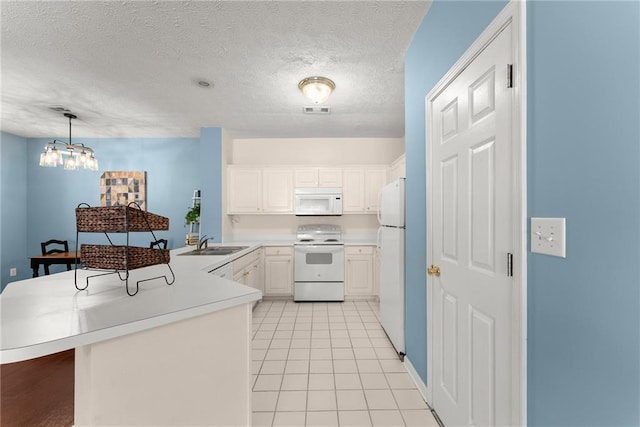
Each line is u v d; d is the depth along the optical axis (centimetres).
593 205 66
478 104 117
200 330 102
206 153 383
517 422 93
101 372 82
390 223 248
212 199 385
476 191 119
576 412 71
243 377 112
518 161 91
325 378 201
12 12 161
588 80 67
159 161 436
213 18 169
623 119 59
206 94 275
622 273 60
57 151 288
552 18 77
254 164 422
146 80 246
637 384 57
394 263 237
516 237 93
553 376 78
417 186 186
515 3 91
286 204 409
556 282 77
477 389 118
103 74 235
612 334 62
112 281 139
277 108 313
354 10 164
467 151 126
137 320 86
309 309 357
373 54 208
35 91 266
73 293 116
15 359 68
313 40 191
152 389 92
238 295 112
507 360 99
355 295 394
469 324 125
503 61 99
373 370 211
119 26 175
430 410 167
